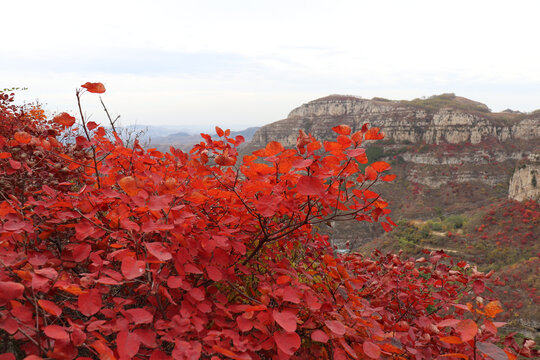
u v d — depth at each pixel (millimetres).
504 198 107125
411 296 2596
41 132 2688
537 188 81500
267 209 1648
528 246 70875
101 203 1874
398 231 81375
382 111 160250
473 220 84562
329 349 1879
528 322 49656
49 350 1171
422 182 124438
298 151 1718
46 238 1907
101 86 1731
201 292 1476
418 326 2262
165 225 1511
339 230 85875
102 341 1271
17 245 1786
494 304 1585
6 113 4305
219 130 2268
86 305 1245
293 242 2691
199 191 1918
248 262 2059
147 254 1471
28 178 2209
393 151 142000
